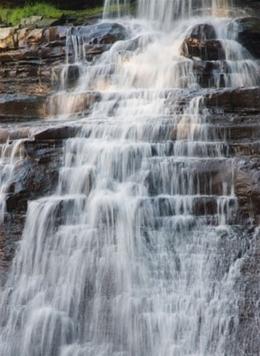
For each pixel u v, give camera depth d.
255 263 14.07
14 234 15.51
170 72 22.48
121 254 14.53
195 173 15.59
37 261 15.09
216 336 13.61
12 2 30.78
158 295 14.20
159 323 13.90
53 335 14.27
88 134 17.31
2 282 15.06
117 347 13.85
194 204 15.12
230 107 18.11
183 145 16.44
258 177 14.88
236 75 22.53
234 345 13.40
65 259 14.80
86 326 14.16
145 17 29.91
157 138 17.00
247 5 28.95
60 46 25.70
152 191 15.80
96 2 31.38
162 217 15.01
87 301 14.31
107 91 21.80
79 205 15.45
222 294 13.96
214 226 14.88
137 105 19.98
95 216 15.01
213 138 16.72
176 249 14.64
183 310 13.99
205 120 17.16
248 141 16.45
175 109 18.47
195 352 13.60
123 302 14.09
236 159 15.47
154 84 22.75
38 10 30.38
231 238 14.55
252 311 13.56
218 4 28.80
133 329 13.90
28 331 14.49
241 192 14.99
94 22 29.94
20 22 29.42
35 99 21.84
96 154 16.36
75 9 31.42
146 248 14.66
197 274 14.30
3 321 14.73
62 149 16.69
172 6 28.77
